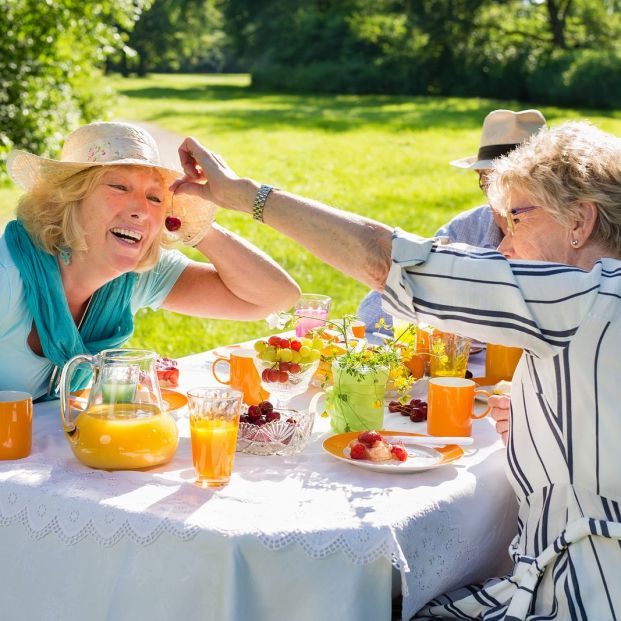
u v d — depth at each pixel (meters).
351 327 2.77
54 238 2.29
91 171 2.25
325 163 16.86
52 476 1.87
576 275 1.73
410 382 2.33
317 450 2.10
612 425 1.72
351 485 1.87
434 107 28.05
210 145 18.73
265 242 9.27
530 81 29.92
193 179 2.21
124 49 12.80
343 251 1.84
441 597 1.93
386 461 1.99
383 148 19.00
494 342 1.75
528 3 33.22
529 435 1.85
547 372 1.76
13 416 1.96
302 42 38.44
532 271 1.73
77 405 2.24
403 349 2.38
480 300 1.73
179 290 2.78
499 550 2.03
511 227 1.91
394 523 1.70
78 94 13.07
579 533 1.73
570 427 1.75
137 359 1.96
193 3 51.91
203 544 1.64
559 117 23.94
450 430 2.19
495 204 1.96
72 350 2.35
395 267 1.77
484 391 2.46
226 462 1.84
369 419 2.19
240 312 2.79
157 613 1.68
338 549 1.64
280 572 1.64
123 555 1.70
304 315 2.73
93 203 2.27
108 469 1.91
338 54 37.56
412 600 1.75
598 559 1.72
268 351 2.29
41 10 11.22
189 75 57.16
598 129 1.90
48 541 1.77
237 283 2.72
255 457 2.03
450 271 1.75
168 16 51.56
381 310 3.16
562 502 1.80
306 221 1.89
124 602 1.70
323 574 1.64
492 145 3.46
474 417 2.26
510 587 1.83
